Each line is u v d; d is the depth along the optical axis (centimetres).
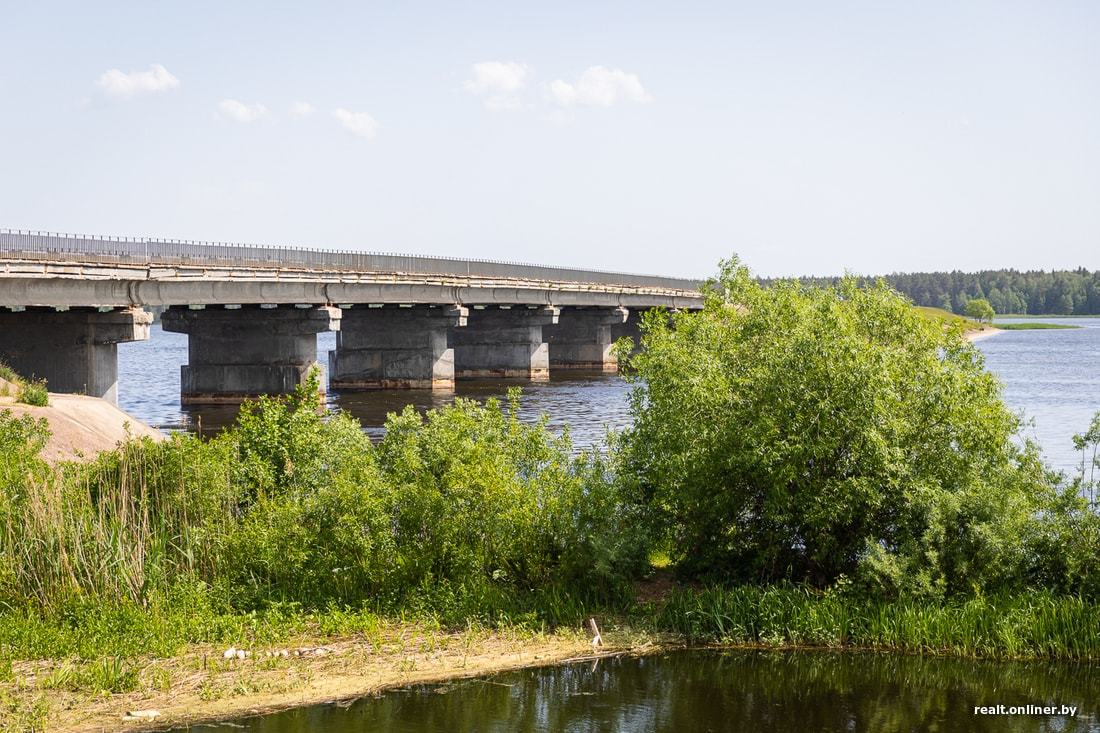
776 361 2209
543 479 2220
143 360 15775
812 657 1894
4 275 4653
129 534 2070
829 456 2111
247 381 7438
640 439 2328
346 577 2103
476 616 2008
